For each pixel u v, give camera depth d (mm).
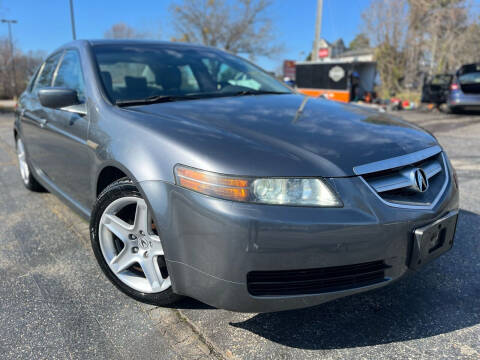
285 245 1518
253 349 1753
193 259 1650
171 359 1701
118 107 2250
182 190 1634
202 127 1871
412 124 2428
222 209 1533
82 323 1951
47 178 3357
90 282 2328
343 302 2102
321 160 1648
